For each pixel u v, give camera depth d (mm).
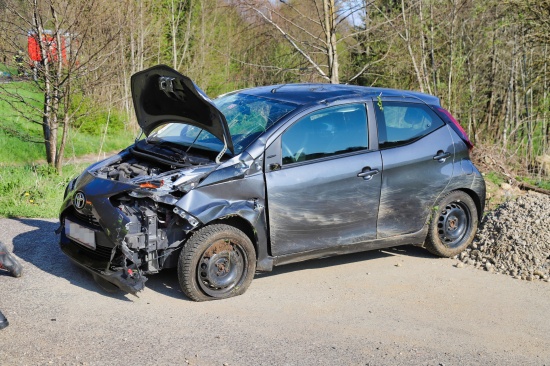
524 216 7648
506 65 24500
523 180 14953
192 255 5570
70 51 10984
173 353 4785
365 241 6598
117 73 12633
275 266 6543
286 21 13539
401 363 4949
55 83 11156
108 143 20906
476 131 21344
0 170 10930
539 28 19000
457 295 6453
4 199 8617
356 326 5559
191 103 5785
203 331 5191
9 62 11109
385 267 7094
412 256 7504
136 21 19797
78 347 4762
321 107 6293
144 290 5926
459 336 5543
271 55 15000
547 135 23875
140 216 5480
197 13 25328
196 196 5562
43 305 5445
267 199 5918
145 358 4676
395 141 6711
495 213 7949
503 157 15859
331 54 12852
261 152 5910
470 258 7426
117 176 5801
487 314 6055
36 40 11047
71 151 18672
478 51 21828
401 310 5992
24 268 6270
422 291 6488
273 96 6602
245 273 5902
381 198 6586
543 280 6961
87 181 5824
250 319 5492
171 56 26031
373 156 6508
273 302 5910
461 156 7180
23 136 13664
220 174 5688
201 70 24328
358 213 6461
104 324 5176
